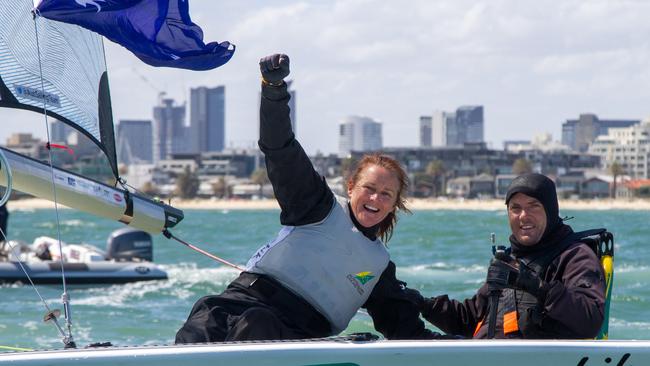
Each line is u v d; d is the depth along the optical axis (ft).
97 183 44.37
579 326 38.68
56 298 131.34
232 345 33.81
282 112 38.14
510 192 42.09
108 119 47.91
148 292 140.67
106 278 148.15
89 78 46.80
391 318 43.73
